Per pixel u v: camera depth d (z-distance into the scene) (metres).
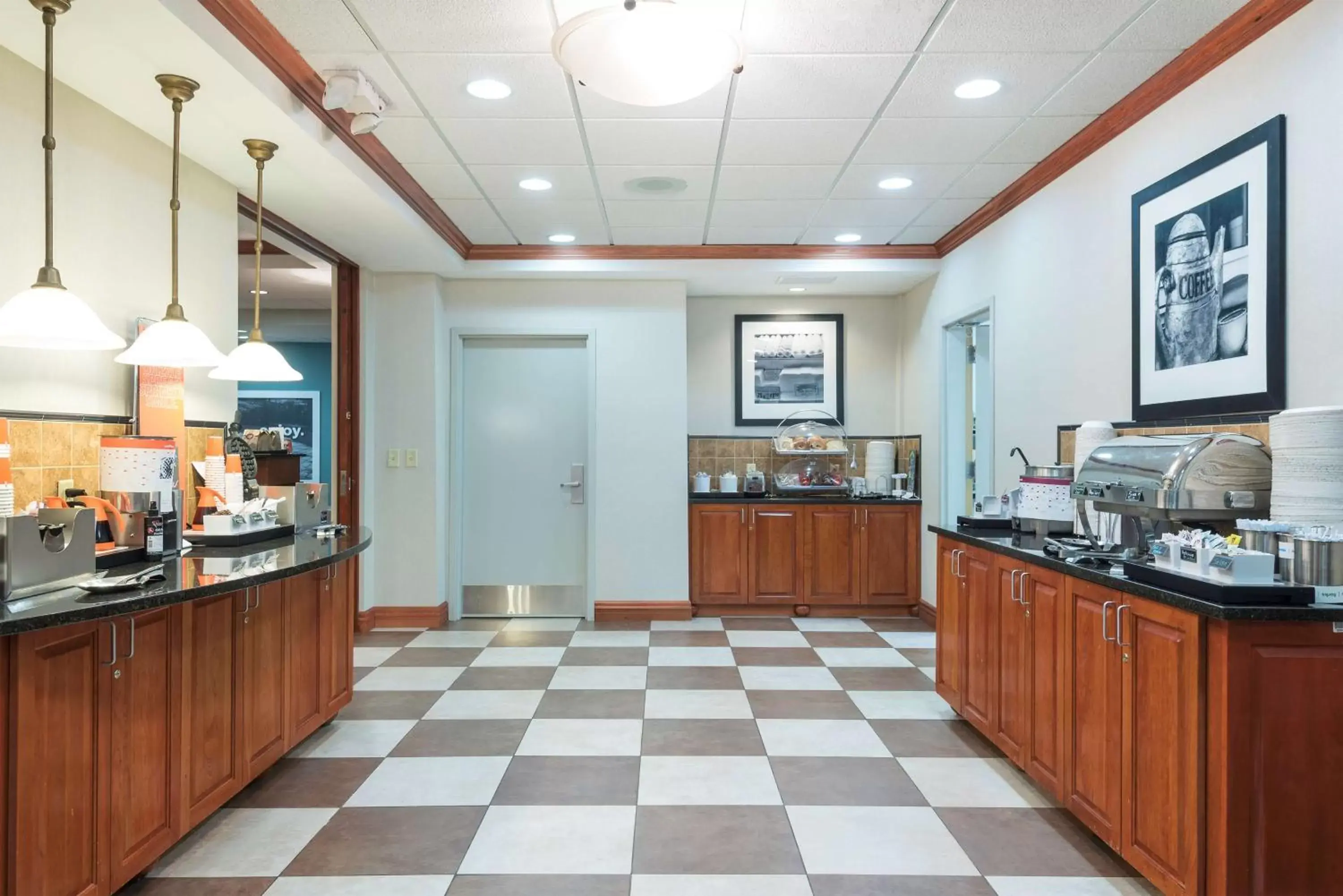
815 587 5.62
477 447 5.56
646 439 5.47
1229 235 2.47
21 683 1.62
